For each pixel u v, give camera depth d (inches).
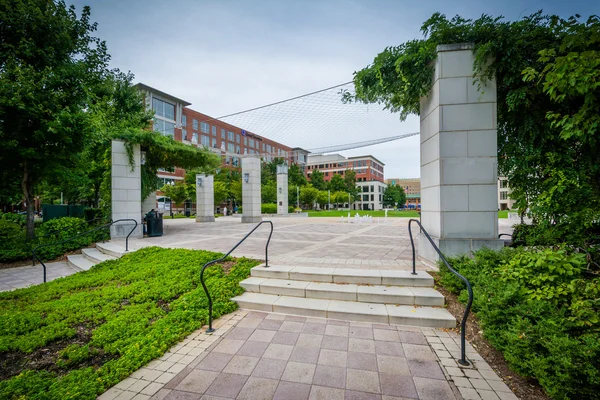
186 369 114.0
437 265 196.1
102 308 171.2
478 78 197.9
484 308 127.4
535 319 113.2
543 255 136.9
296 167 2290.8
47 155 380.2
